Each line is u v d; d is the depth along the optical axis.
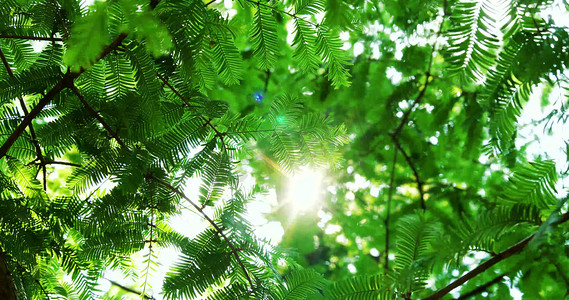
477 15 0.64
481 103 0.75
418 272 0.71
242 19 0.81
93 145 0.84
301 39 0.78
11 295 0.73
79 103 0.82
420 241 0.76
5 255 0.82
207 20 0.66
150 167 0.84
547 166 0.73
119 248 0.87
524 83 0.72
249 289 0.83
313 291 0.83
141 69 0.74
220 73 0.81
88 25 0.42
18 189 0.85
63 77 0.78
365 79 1.89
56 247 0.86
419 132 2.44
